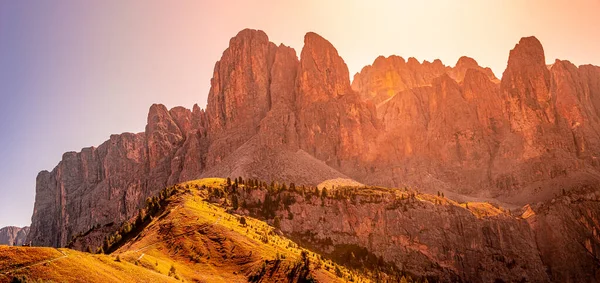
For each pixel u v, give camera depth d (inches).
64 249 5895.7
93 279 5364.2
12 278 4931.1
